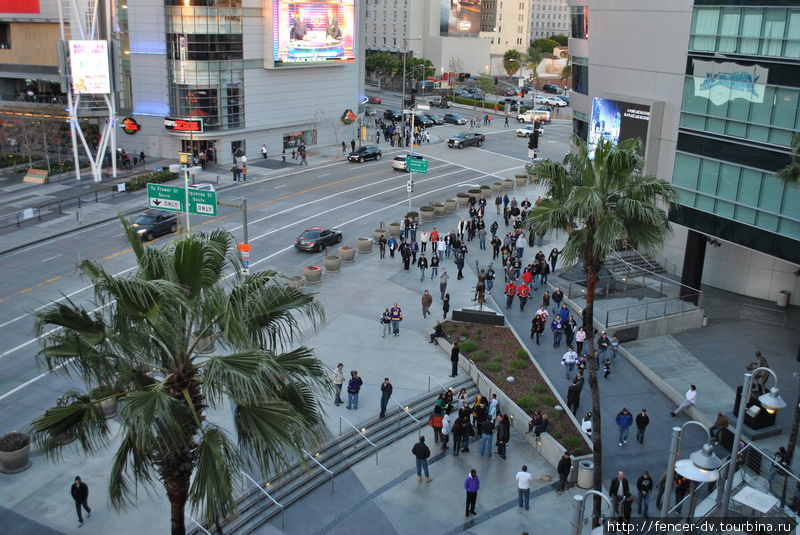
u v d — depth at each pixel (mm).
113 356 13258
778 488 19453
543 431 25203
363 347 32469
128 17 65375
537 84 143500
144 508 21344
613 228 20062
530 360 31141
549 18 190500
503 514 22078
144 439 11352
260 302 13609
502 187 61281
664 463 24578
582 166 21953
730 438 25062
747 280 38812
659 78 38375
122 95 67438
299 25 68938
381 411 26625
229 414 26188
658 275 37938
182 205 32844
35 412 26281
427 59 130250
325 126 77062
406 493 23047
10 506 21172
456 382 29719
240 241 46312
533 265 39625
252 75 67500
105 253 43031
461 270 41469
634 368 31328
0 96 70438
